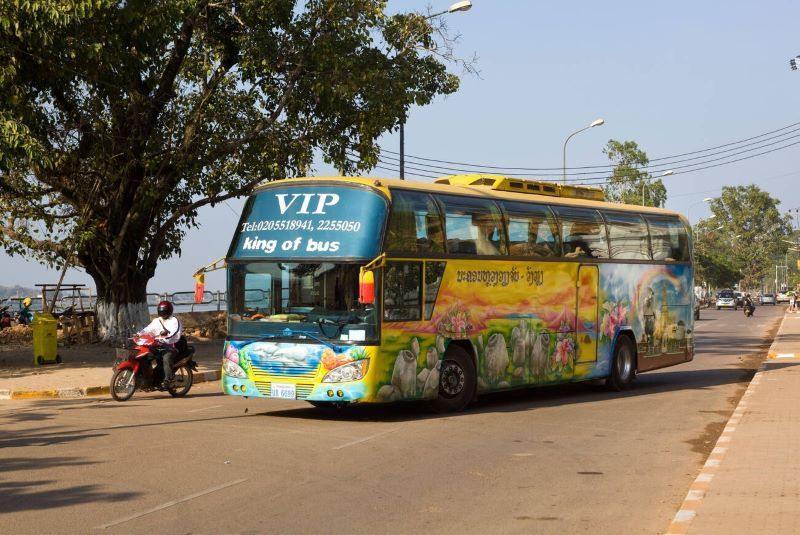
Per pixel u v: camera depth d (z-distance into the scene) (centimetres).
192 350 1847
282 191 1539
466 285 1628
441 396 1595
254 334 1500
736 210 18550
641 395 1964
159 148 2850
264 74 2972
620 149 9088
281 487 956
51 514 827
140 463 1086
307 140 2941
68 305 4153
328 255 1461
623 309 2052
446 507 876
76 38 2300
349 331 1440
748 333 4556
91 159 2803
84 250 2975
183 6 2530
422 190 1566
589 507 881
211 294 4631
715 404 1773
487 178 1819
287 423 1456
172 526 786
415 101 2822
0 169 2398
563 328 1867
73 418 1505
